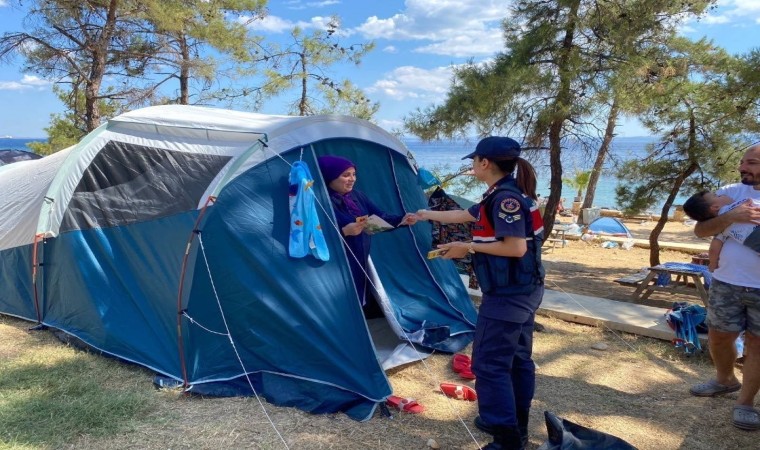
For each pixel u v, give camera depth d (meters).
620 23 7.30
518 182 3.23
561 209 20.97
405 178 5.91
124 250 5.02
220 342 4.37
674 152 8.78
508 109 7.75
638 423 3.97
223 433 3.68
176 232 4.67
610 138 10.61
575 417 4.05
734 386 4.36
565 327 6.14
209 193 4.62
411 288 5.64
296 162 4.64
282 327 4.30
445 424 3.89
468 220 3.62
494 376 3.28
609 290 8.35
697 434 3.82
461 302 5.86
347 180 4.86
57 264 5.39
